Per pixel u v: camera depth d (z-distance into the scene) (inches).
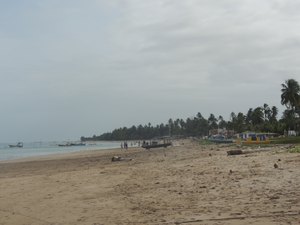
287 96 4566.9
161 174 975.0
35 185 935.0
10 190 860.6
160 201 576.4
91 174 1134.4
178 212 484.4
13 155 4576.8
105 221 471.2
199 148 3267.7
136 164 1541.6
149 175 976.9
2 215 561.0
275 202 481.4
